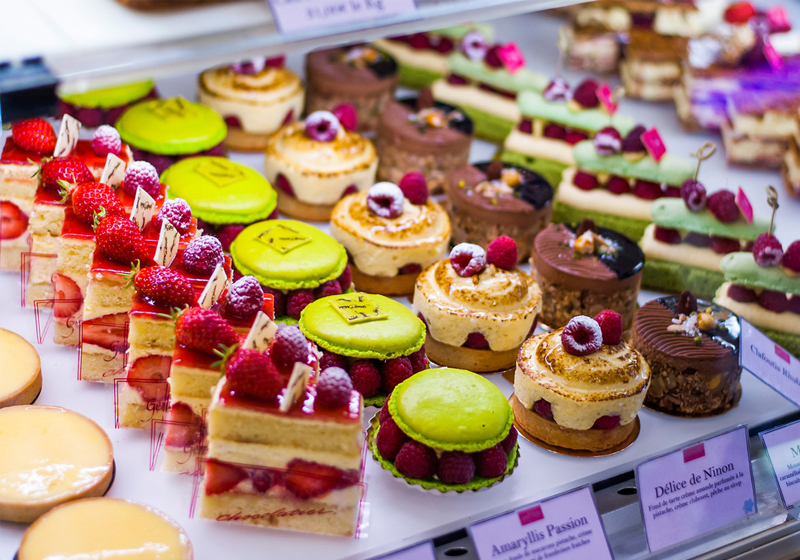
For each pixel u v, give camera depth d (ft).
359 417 2.63
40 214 3.02
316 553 2.67
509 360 3.14
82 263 2.96
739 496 2.86
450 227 3.38
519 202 3.44
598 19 4.17
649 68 4.00
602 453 2.94
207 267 2.86
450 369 2.91
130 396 2.83
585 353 2.93
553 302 3.26
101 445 2.74
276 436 2.63
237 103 3.65
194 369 2.69
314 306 3.03
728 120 3.79
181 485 2.75
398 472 2.81
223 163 3.40
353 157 3.53
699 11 4.18
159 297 2.78
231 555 2.64
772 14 3.98
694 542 2.84
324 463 2.65
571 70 4.16
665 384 3.05
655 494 2.79
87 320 2.88
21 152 3.11
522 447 2.95
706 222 3.36
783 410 3.11
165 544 2.59
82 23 2.56
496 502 2.80
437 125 3.72
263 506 2.69
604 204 3.56
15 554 2.55
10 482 2.64
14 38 2.50
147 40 2.56
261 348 2.69
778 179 3.68
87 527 2.59
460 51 4.07
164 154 3.40
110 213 2.93
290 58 4.07
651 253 3.42
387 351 2.95
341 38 2.72
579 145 3.60
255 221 3.29
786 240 3.35
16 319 3.05
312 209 3.51
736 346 3.05
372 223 3.29
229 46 2.62
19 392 2.81
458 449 2.78
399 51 4.16
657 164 3.52
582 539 2.71
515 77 3.94
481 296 3.09
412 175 3.39
